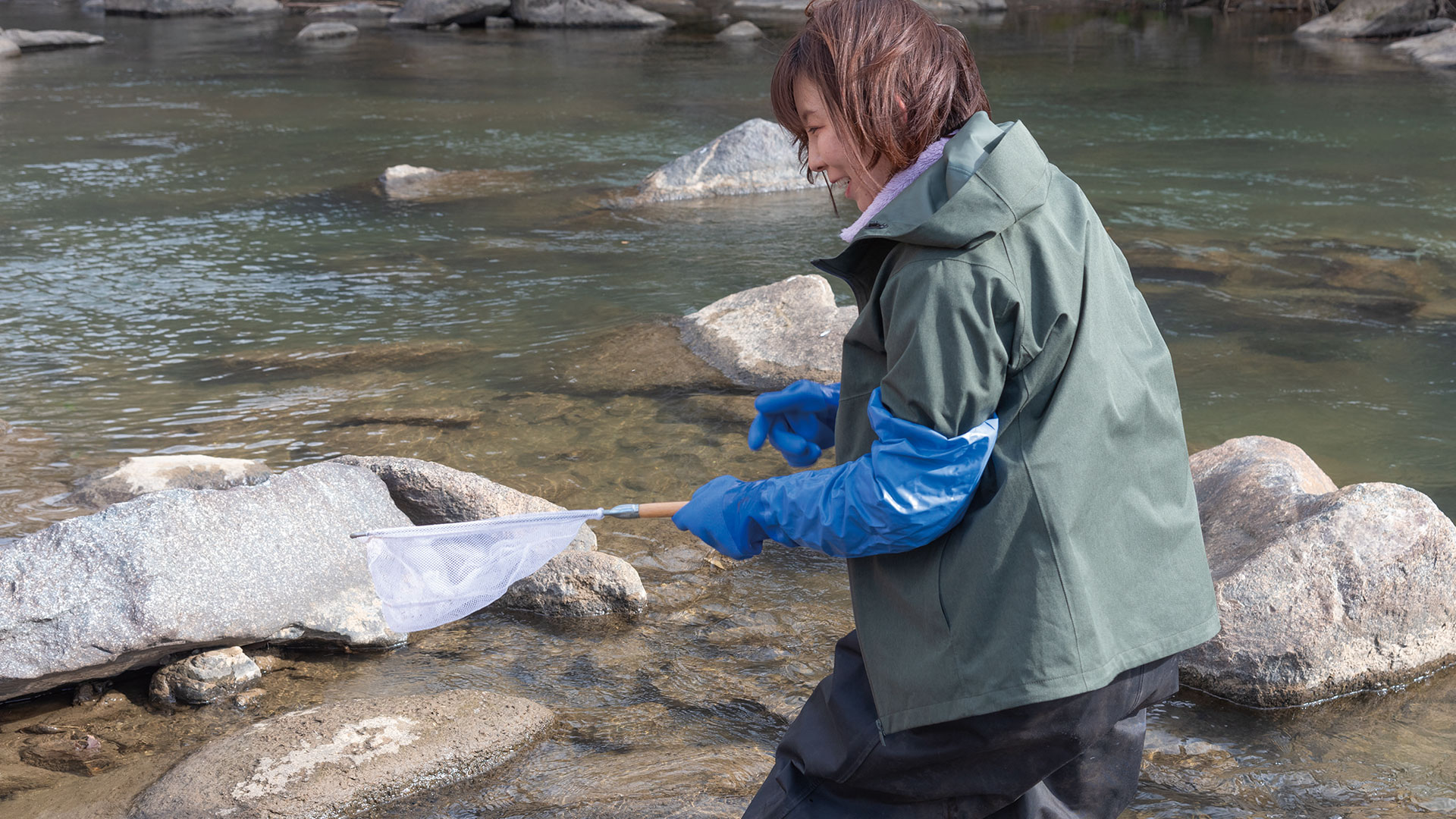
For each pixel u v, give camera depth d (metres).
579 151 13.39
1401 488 3.84
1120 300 1.98
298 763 3.07
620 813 2.94
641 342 6.91
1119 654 1.89
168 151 13.16
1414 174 11.79
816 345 6.50
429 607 2.23
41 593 3.44
